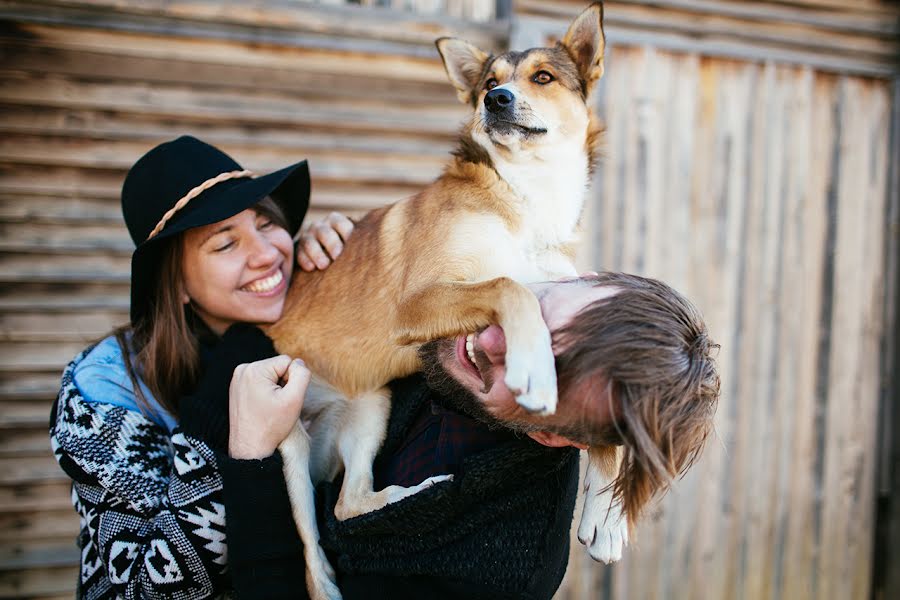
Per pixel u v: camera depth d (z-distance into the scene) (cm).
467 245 182
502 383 128
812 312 373
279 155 302
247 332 171
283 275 181
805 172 367
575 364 116
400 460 158
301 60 300
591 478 155
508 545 127
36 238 278
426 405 161
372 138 312
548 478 131
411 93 314
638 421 110
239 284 166
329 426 192
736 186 358
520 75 219
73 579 288
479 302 142
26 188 276
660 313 119
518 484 128
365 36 305
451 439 141
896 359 382
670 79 346
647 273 349
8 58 268
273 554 138
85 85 278
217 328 182
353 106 308
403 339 166
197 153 165
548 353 119
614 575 354
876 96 374
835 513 382
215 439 143
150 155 164
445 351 149
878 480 387
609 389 112
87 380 154
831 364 377
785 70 361
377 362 185
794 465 375
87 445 143
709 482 364
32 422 280
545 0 325
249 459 136
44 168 278
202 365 164
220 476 137
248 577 136
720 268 359
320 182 308
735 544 370
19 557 283
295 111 301
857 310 379
